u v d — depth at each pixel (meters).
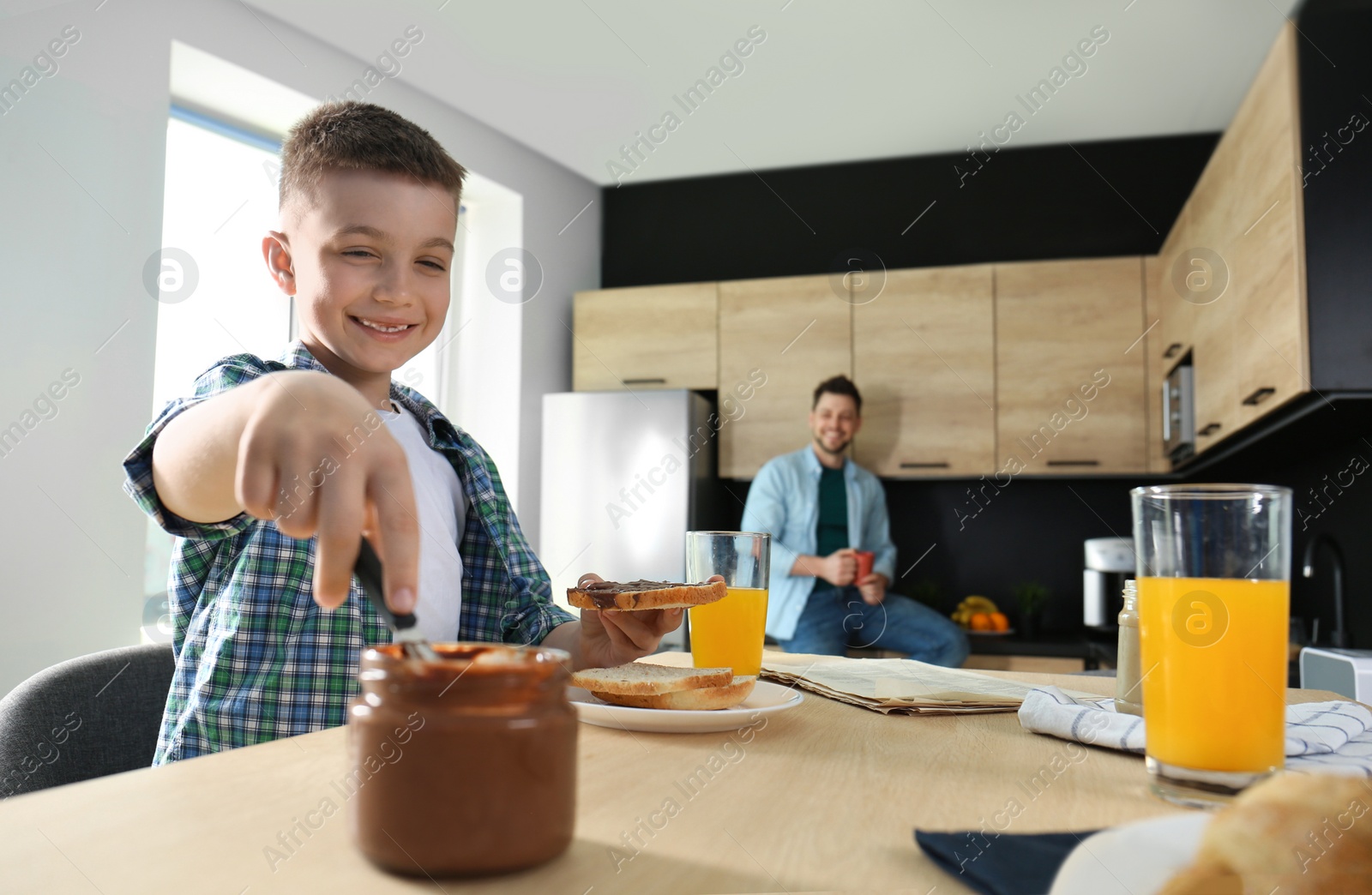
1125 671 0.72
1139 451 3.29
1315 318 1.81
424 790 0.34
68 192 2.16
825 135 3.58
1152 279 3.33
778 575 3.19
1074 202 3.62
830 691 0.83
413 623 0.36
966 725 0.71
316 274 0.97
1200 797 0.47
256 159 2.91
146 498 0.58
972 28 2.76
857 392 3.30
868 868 0.37
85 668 0.93
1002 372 3.43
